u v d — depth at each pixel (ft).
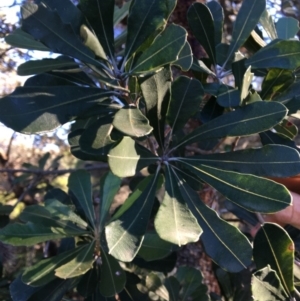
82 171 1.31
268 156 0.93
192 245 1.61
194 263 1.60
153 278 1.37
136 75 0.89
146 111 0.96
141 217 0.89
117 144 0.82
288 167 0.91
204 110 1.20
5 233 1.10
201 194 1.48
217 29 1.32
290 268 0.89
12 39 1.30
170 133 1.03
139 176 1.51
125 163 0.83
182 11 1.54
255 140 2.81
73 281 1.16
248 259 0.88
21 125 0.82
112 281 1.07
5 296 1.53
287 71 1.12
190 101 1.03
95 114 0.94
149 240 1.14
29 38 1.30
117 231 0.84
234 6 2.47
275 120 0.91
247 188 0.90
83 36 0.85
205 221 0.93
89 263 1.04
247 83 0.93
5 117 0.81
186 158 0.99
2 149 2.61
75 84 1.00
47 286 1.10
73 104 0.89
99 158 0.99
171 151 1.01
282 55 1.10
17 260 2.14
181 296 1.40
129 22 0.92
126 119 0.82
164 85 0.96
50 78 0.97
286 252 0.89
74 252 1.09
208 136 0.98
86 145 0.87
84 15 0.94
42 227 1.15
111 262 1.09
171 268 1.30
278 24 1.53
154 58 0.88
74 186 1.30
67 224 1.21
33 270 1.03
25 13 0.91
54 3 0.95
